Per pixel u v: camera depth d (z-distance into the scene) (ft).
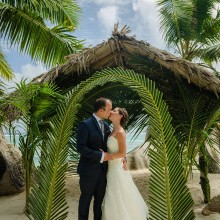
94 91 22.59
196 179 27.55
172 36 42.14
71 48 32.22
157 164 8.07
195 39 42.93
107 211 13.80
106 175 14.16
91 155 12.86
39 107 16.69
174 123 21.26
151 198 8.13
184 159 20.56
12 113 19.03
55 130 9.23
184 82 21.53
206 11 41.57
